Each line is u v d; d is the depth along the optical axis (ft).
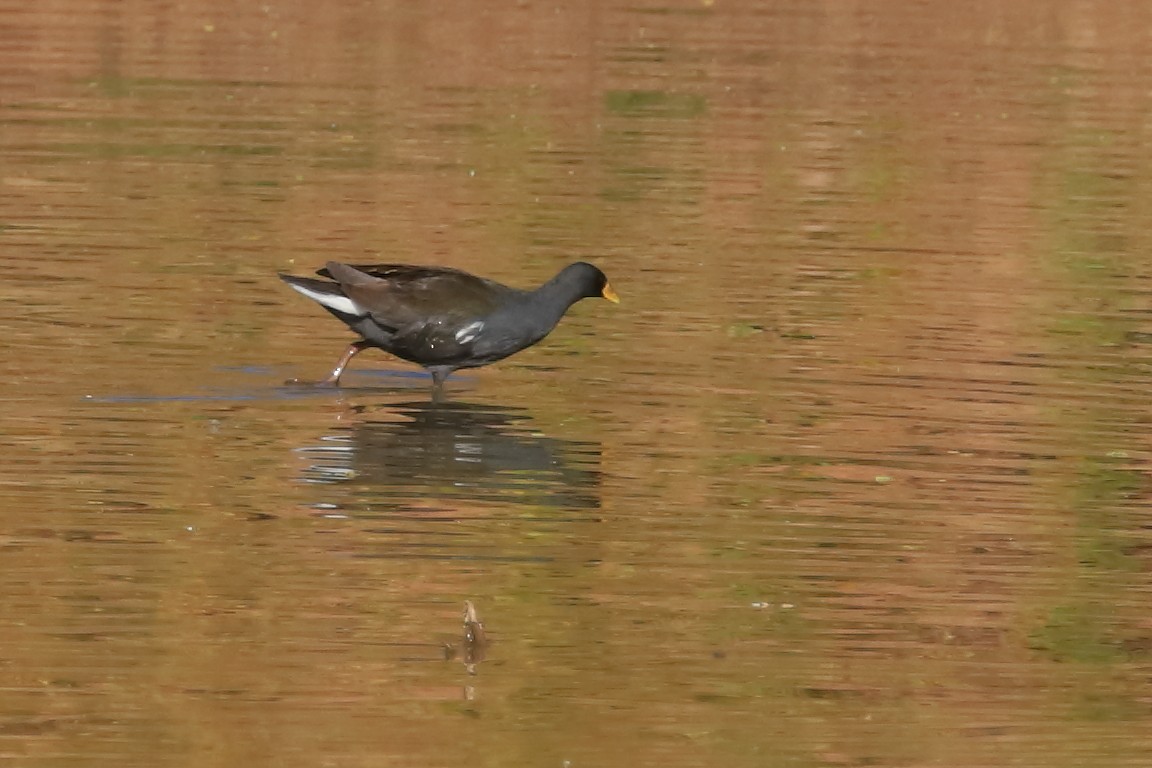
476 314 52.60
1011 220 73.61
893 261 67.46
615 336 58.29
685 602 39.75
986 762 33.35
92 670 35.88
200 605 38.78
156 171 76.07
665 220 71.92
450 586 40.16
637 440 49.26
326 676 36.06
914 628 38.86
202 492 44.80
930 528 43.96
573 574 40.93
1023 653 37.86
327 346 56.65
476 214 71.72
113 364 53.67
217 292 61.05
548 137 84.53
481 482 46.01
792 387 53.78
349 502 44.50
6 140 79.61
